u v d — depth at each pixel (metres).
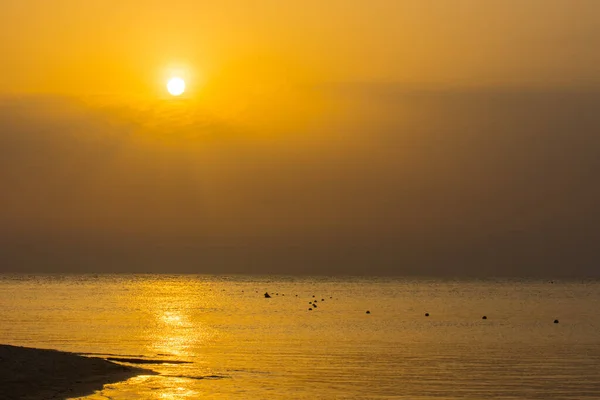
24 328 91.50
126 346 72.44
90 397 44.50
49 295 194.50
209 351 68.88
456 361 63.38
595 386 51.44
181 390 47.59
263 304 160.25
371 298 198.00
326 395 47.31
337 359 63.88
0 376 47.12
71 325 96.94
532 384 52.09
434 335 88.06
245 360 62.47
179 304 156.62
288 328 96.50
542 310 142.62
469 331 94.25
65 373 50.22
